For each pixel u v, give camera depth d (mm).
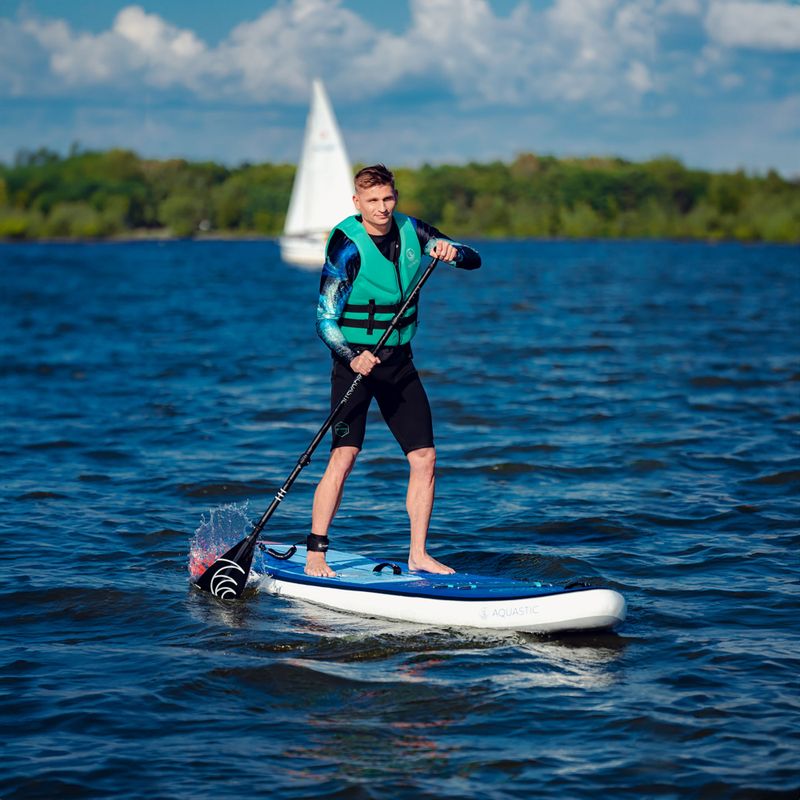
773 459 25828
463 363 45156
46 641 14297
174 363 46469
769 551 18422
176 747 11109
